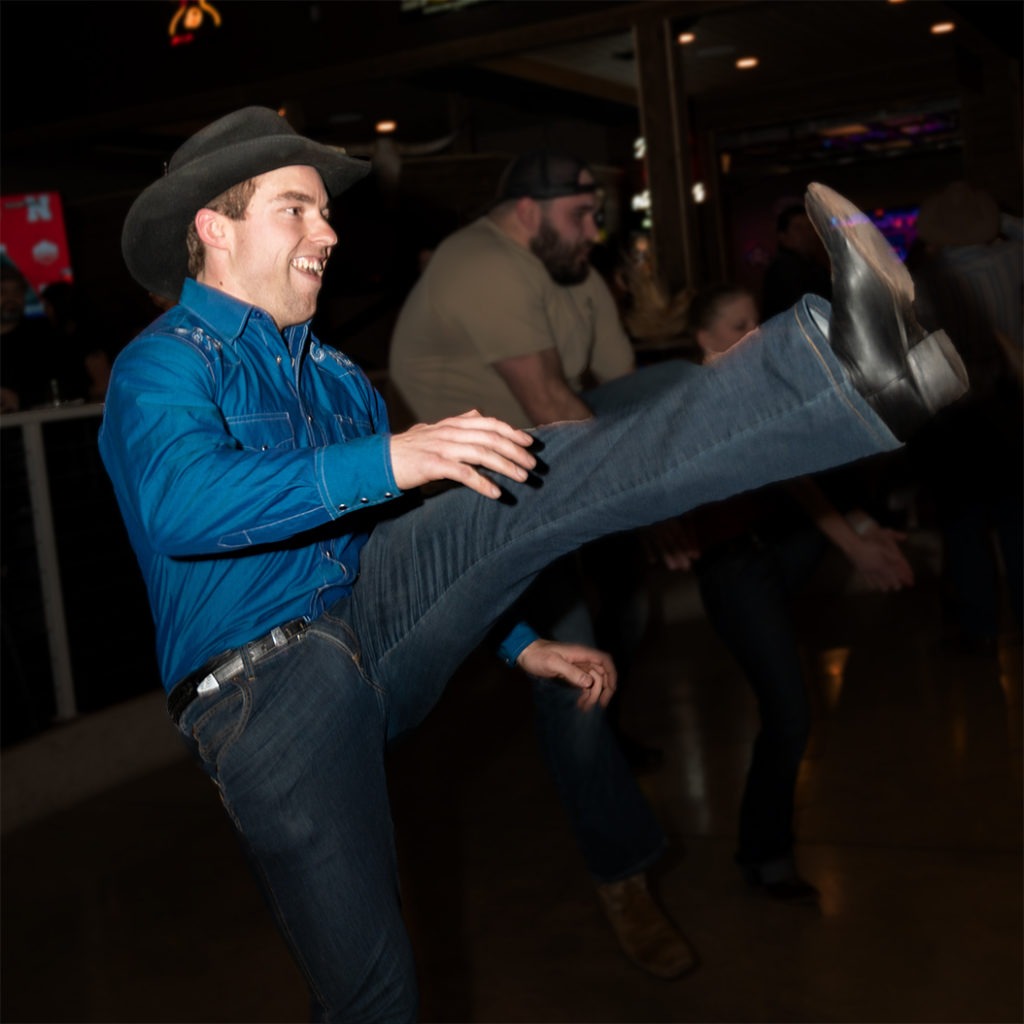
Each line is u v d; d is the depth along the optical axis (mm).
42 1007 2916
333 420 1785
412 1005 1665
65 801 4258
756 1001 2678
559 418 3143
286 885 1609
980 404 4461
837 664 4949
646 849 2885
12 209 9656
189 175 1604
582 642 2971
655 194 7742
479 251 3186
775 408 1335
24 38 8984
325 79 8180
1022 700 4320
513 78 10016
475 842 3656
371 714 1655
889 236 16156
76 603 4461
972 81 11117
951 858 3232
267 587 1636
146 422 1484
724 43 10445
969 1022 2514
